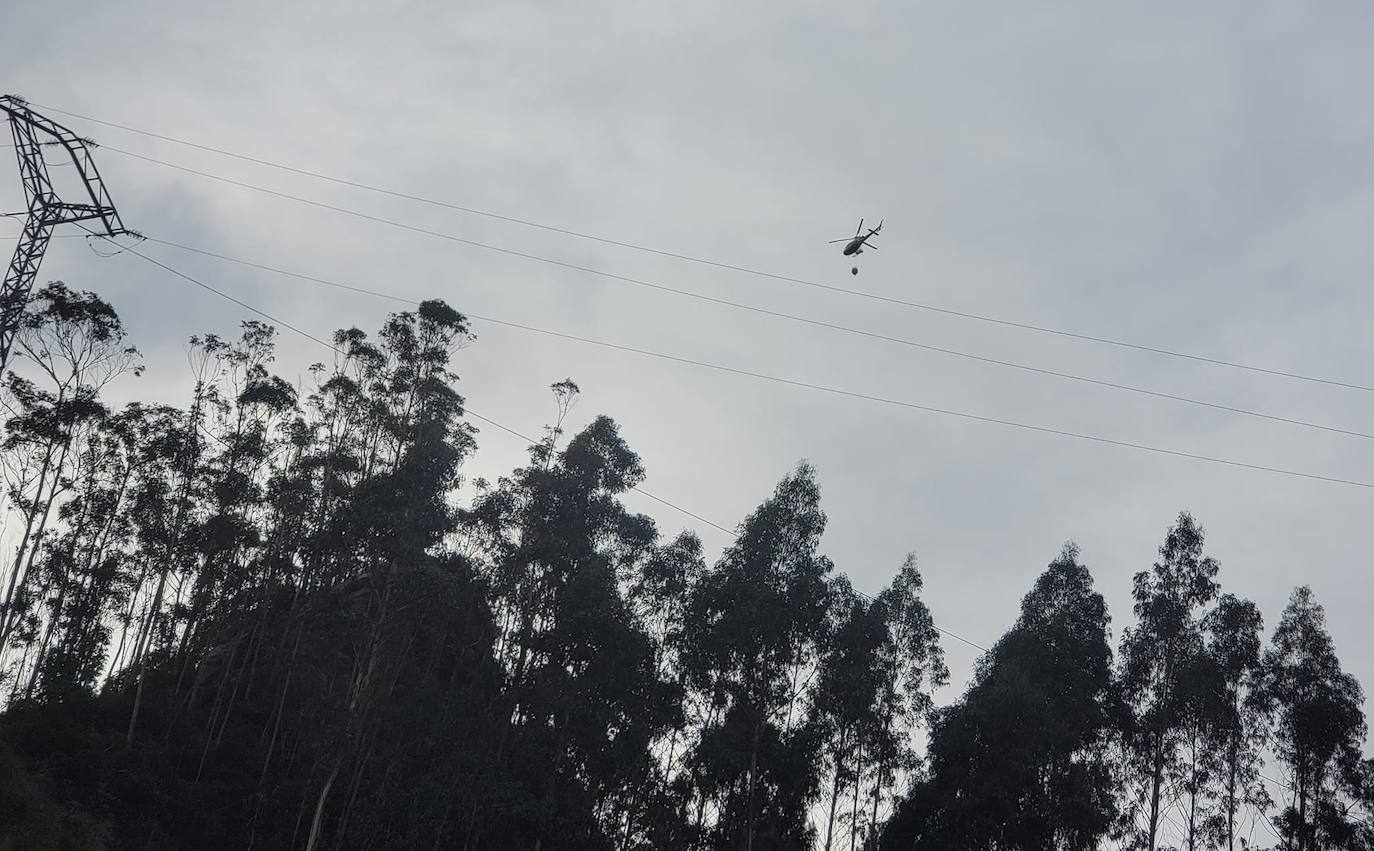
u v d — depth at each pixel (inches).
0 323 1384.1
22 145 1400.1
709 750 1464.1
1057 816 1547.7
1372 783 1566.2
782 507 1668.3
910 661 1702.8
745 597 1574.8
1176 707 1593.3
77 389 1792.6
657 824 1491.1
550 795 1457.9
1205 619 1684.3
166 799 1612.9
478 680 1609.3
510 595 1620.3
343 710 1472.7
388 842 1475.1
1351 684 1640.0
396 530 1588.3
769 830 1486.2
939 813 1625.2
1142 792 1593.3
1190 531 1727.4
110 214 1429.6
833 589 1667.1
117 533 1838.1
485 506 1660.9
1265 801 1556.3
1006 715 1616.6
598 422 1809.8
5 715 1710.1
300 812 1545.3
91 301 1806.1
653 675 1582.2
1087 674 1722.4
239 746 1845.5
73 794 1541.6
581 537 1678.2
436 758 1475.1
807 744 1512.1
